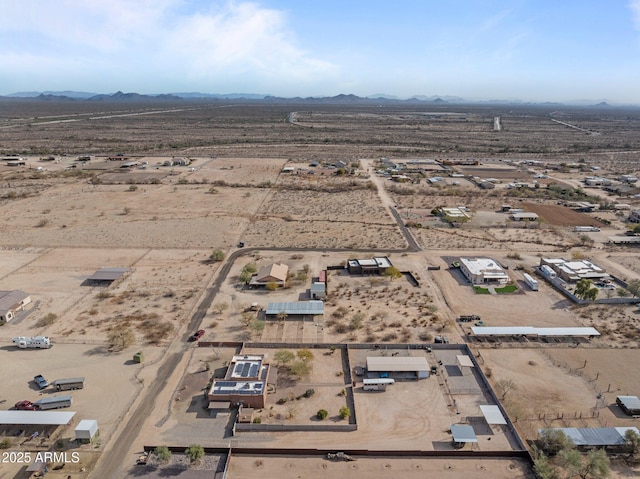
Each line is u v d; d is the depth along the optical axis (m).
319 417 49.56
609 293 79.62
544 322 70.44
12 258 94.25
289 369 58.16
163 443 45.91
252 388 52.09
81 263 92.00
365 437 47.00
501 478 42.22
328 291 80.50
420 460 44.28
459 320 70.88
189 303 75.62
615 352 62.69
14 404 51.16
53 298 76.94
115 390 53.84
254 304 74.56
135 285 82.00
